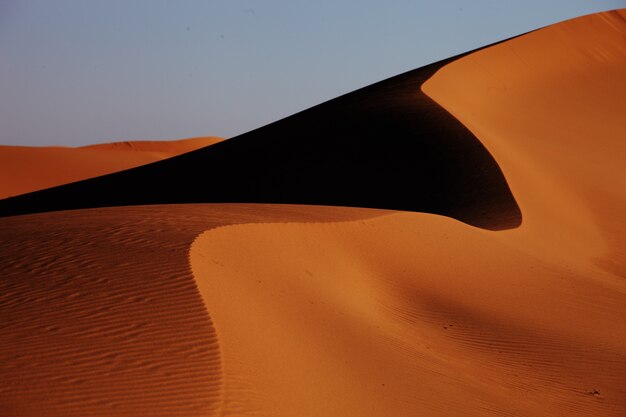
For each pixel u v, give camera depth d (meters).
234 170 41.75
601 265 26.11
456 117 39.75
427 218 20.91
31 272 10.76
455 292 16.67
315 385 9.34
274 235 14.82
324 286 13.82
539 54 57.34
